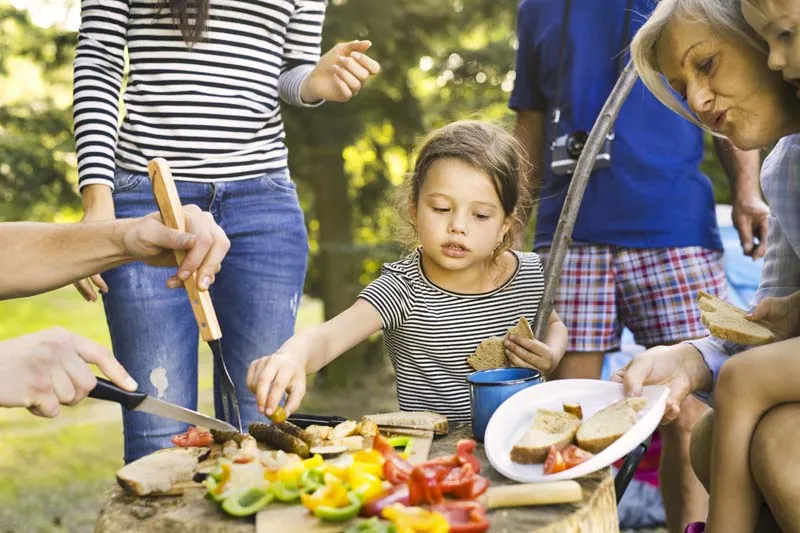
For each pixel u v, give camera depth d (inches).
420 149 91.1
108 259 69.7
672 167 106.9
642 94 107.3
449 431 73.0
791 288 81.5
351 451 66.6
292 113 227.9
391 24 221.9
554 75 111.0
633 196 106.6
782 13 63.9
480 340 87.6
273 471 60.0
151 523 56.5
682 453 104.6
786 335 76.2
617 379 73.8
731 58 70.9
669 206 106.8
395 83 242.2
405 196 94.7
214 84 93.3
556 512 55.1
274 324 97.0
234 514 55.9
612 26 107.2
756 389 67.5
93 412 265.9
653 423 61.5
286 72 102.0
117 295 89.7
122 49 93.7
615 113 83.6
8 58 217.2
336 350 80.6
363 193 267.1
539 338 84.1
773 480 65.2
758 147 74.4
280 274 96.9
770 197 79.3
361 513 54.8
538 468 61.0
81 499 186.4
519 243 94.7
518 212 92.3
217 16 92.8
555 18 111.2
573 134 106.5
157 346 90.7
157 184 65.7
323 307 261.3
